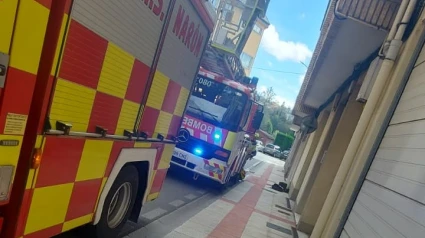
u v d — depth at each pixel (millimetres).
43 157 2312
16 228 2225
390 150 3617
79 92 2498
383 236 2914
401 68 4188
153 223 5289
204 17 4531
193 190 8867
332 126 9672
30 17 1924
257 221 7668
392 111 4070
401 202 2803
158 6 3283
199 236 5340
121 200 4082
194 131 9180
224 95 9266
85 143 2771
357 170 4316
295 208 9891
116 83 2965
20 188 2186
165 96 4180
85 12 2312
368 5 5262
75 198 2902
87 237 3805
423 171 2604
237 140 9477
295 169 16891
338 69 8633
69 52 2273
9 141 1991
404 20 4469
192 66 4848
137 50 3160
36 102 2131
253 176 17109
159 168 4719
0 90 1856
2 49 1812
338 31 6453
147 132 3938
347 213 4242
